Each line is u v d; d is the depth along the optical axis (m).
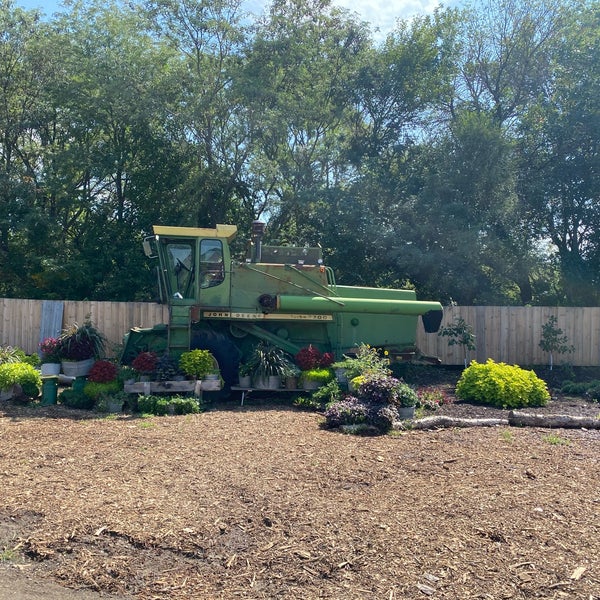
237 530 4.72
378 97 23.30
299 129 22.44
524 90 24.56
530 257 19.56
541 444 7.38
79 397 9.79
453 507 5.15
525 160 21.55
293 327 11.56
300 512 5.04
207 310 10.84
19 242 20.95
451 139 20.28
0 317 15.06
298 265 11.40
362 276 20.14
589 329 15.50
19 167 21.84
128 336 10.73
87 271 20.28
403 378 12.48
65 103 21.47
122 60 20.81
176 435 7.71
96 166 20.34
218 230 10.94
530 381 10.30
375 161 20.89
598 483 5.84
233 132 21.05
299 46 21.70
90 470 6.14
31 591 3.99
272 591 3.94
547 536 4.61
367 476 6.00
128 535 4.60
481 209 19.64
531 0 24.09
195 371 9.96
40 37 21.53
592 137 20.31
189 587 4.01
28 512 5.03
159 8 21.31
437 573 4.10
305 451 6.92
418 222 19.50
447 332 14.92
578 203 21.22
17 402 10.02
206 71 21.47
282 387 10.52
